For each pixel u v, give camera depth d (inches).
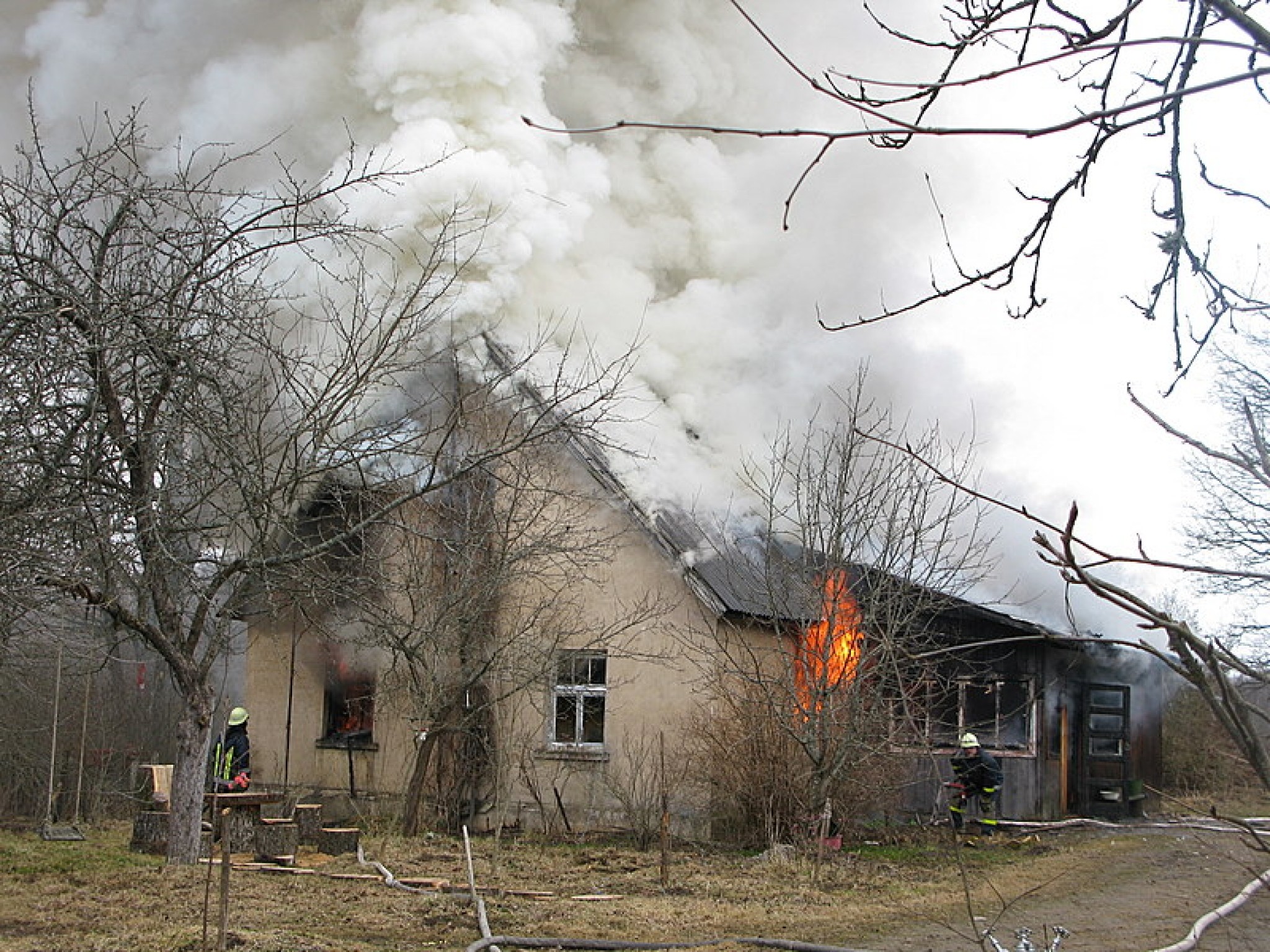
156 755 877.8
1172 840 640.4
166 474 417.7
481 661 635.5
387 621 605.9
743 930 404.2
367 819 672.4
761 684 572.1
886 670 571.2
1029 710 730.2
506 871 514.9
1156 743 810.2
